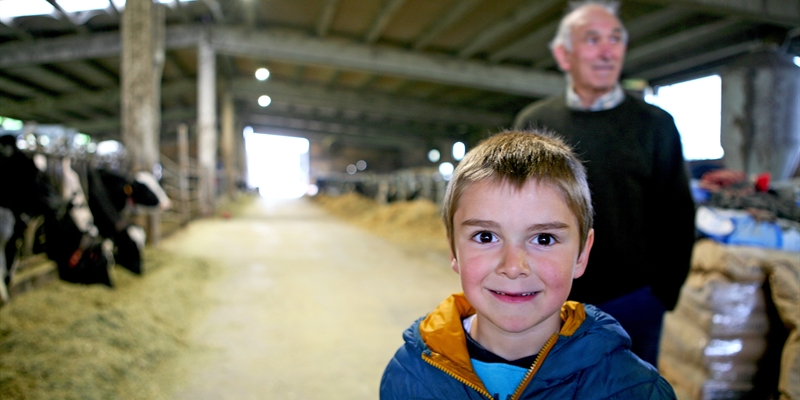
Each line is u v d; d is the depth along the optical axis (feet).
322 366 8.17
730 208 8.30
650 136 4.09
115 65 45.55
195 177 37.32
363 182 61.52
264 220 36.96
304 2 33.32
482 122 66.64
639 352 4.17
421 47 40.83
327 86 59.41
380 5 32.63
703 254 6.82
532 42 37.06
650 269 4.14
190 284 13.04
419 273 16.84
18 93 51.98
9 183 7.95
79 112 62.69
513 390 2.69
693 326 6.69
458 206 2.61
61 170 11.12
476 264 2.51
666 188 4.11
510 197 2.41
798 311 5.51
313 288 13.99
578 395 2.60
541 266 2.42
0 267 7.76
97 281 10.11
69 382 6.42
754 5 22.98
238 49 38.09
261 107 76.59
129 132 17.37
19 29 34.32
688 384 6.59
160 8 18.90
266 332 9.86
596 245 4.11
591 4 4.44
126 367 7.30
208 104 37.58
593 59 4.17
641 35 33.12
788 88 22.30
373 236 27.99
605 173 4.09
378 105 61.57
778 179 22.35
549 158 2.53
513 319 2.48
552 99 4.75
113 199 11.63
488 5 31.22
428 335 2.81
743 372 6.33
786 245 7.24
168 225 24.38
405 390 2.86
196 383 7.34
